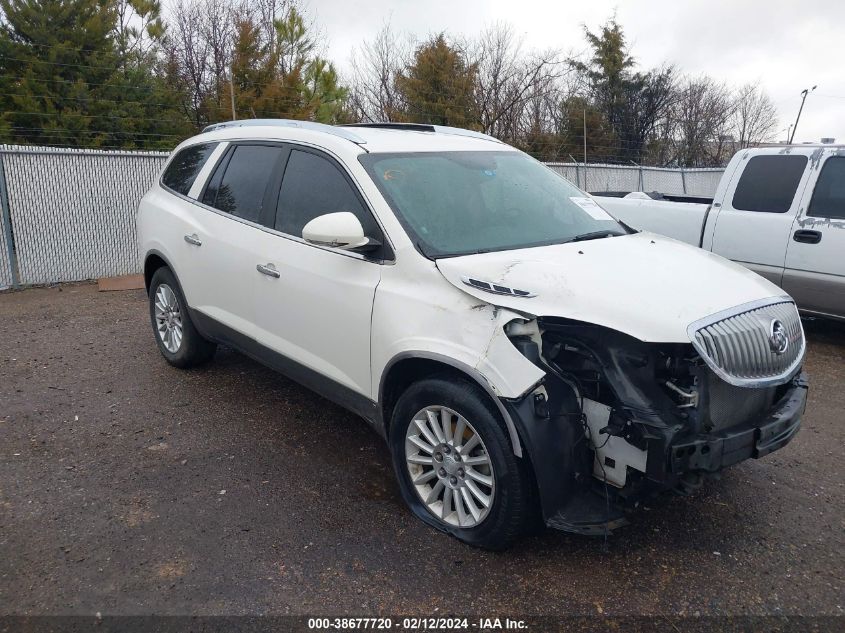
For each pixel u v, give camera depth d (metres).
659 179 16.98
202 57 22.83
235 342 4.79
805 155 6.60
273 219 4.34
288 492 3.88
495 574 3.16
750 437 3.08
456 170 4.12
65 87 14.91
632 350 2.96
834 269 6.30
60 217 9.51
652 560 3.28
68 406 5.06
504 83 25.28
